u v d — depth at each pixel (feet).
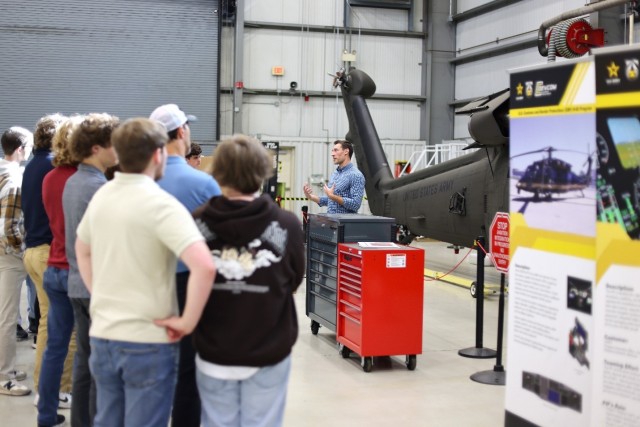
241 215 6.82
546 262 8.12
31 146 12.86
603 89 7.11
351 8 44.78
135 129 6.89
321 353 15.99
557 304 7.98
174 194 8.21
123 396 7.23
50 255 10.06
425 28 45.75
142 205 6.75
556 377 8.04
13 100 39.52
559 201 7.89
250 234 6.79
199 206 7.89
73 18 39.91
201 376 6.93
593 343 7.38
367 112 30.22
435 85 46.01
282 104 44.42
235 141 6.98
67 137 9.87
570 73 7.69
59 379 10.29
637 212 6.87
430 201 24.43
